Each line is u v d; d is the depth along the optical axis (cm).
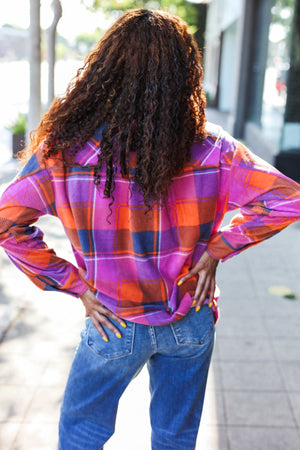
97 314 164
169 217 155
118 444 249
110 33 146
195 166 154
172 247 158
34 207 156
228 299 426
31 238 163
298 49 805
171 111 143
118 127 143
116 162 146
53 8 570
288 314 399
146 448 247
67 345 342
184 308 162
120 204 150
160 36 142
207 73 3219
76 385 171
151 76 141
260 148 1029
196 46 151
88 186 149
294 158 838
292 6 814
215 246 164
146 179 144
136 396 287
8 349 334
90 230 154
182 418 173
